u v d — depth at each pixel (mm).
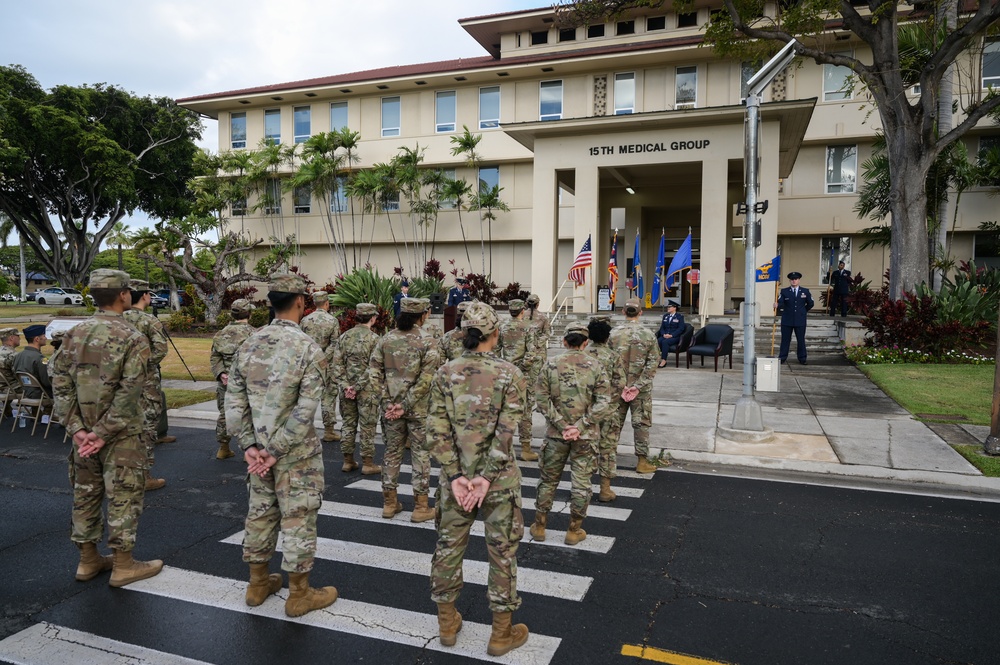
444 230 29109
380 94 29531
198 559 4914
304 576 3992
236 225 31703
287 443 3836
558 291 20531
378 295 21594
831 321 17938
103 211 37469
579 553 5016
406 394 5648
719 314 19297
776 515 5898
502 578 3521
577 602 4191
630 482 7016
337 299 21594
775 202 18625
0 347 10281
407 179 26859
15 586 4434
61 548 5133
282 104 30750
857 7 23562
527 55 28391
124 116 33344
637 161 20172
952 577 4562
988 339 14836
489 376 3551
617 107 26484
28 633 3783
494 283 28188
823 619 3963
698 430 9008
